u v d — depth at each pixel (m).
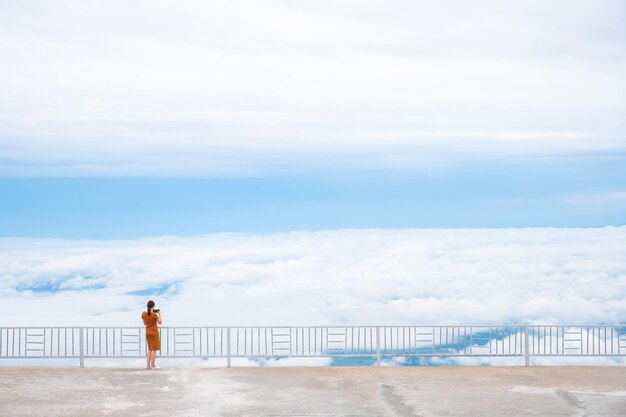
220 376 17.00
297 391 15.14
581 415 12.88
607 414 12.98
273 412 13.10
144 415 12.89
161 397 14.52
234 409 13.37
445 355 18.47
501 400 14.21
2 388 15.52
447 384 15.94
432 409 13.37
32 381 16.36
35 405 13.77
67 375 17.16
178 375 17.12
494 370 17.81
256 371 17.70
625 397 14.51
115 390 15.30
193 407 13.55
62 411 13.25
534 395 14.73
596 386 15.70
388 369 17.97
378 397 14.50
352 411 13.19
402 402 14.00
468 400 14.20
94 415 12.92
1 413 13.09
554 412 13.12
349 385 15.84
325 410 13.27
